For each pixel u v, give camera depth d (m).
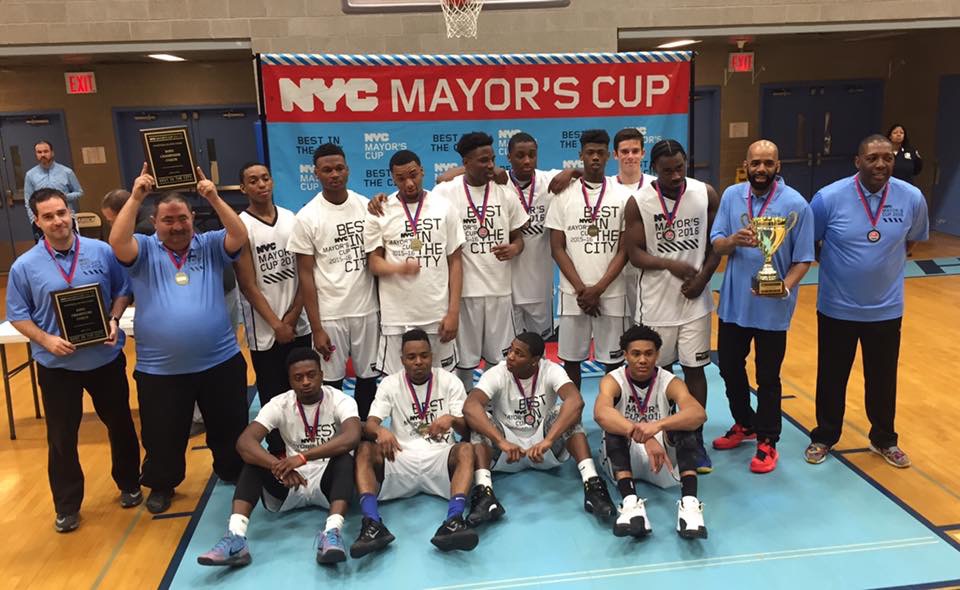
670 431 3.39
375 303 3.89
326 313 3.76
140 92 9.70
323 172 3.64
